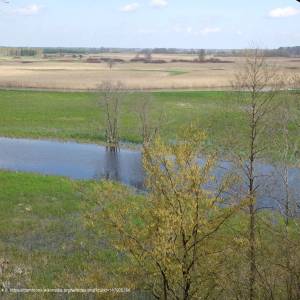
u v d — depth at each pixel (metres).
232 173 18.42
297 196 24.41
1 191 32.38
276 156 24.30
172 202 13.20
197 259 13.53
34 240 25.12
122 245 13.60
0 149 47.19
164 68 156.00
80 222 27.47
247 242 14.27
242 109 19.23
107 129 53.56
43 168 41.06
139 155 45.69
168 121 55.59
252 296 14.63
